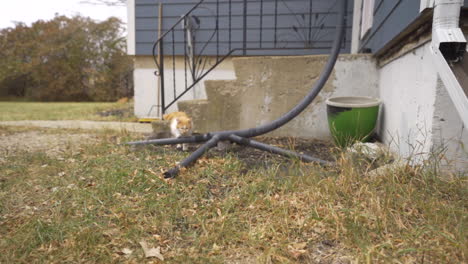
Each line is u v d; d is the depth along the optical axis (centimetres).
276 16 521
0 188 241
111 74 1769
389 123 351
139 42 620
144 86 631
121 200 221
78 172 278
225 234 179
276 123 359
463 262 145
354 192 217
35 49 1803
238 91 430
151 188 241
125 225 189
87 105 1081
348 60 412
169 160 312
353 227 174
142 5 612
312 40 569
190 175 265
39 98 1770
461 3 213
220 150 348
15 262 155
